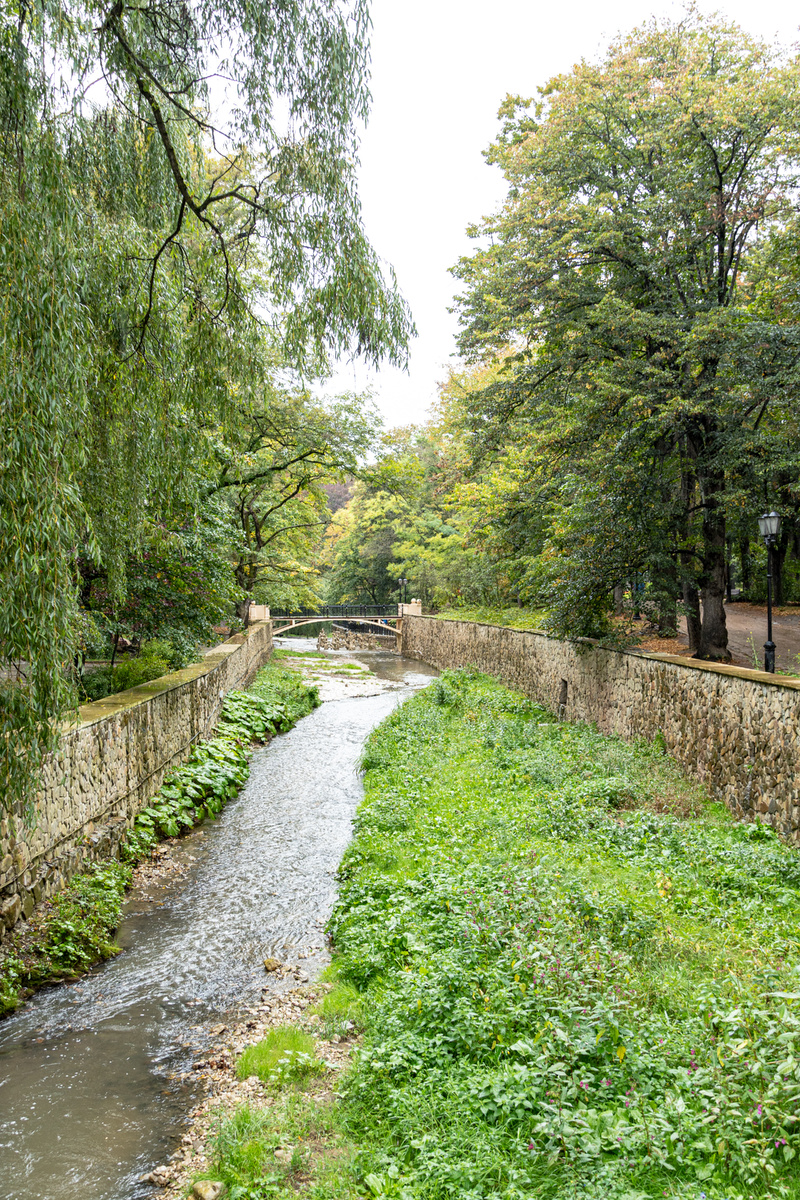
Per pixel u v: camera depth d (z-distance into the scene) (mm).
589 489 11828
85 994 5195
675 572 12539
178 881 7320
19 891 5535
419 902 5859
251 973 5492
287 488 22969
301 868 7656
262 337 6738
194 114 5969
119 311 5629
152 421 6004
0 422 3822
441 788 9469
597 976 4086
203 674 12266
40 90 4465
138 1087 4117
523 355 15031
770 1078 3043
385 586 49281
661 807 7898
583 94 12617
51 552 4109
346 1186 3053
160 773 9406
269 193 5934
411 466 19375
